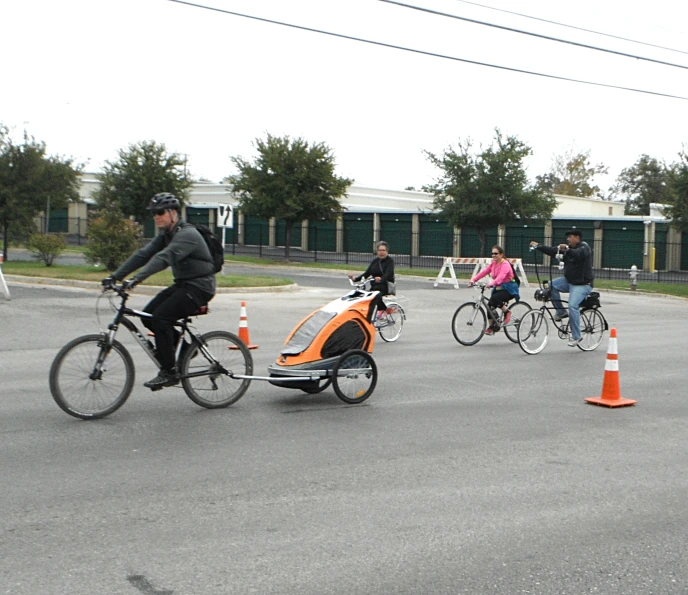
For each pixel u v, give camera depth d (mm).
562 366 12578
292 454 7176
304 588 4461
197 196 64500
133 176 42750
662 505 6047
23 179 32500
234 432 7883
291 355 9242
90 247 28062
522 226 49938
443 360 12883
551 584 4605
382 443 7637
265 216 44188
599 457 7348
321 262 45375
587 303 14367
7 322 16219
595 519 5703
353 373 9320
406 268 43750
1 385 10008
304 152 42656
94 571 4625
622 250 47375
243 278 27312
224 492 6090
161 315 8266
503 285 14609
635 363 13000
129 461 6816
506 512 5801
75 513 5566
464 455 7305
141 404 8969
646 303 27438
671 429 8500
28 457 6855
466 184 40312
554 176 88125
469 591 4480
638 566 4887
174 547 5004
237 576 4594
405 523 5520
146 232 61156
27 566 4680
